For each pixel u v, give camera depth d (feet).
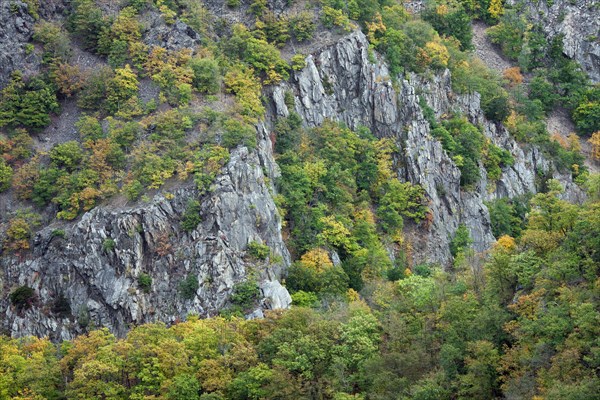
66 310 558.56
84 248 566.36
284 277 567.59
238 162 578.25
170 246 558.97
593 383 379.55
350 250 610.65
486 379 422.41
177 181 579.89
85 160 611.06
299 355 461.37
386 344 469.98
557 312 420.36
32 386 466.70
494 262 483.92
